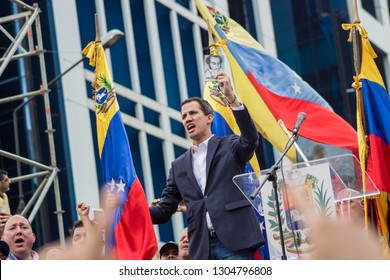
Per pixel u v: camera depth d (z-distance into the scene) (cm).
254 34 4597
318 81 4994
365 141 1608
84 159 3534
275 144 1853
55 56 3556
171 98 3931
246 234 1350
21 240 1480
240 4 4566
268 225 1356
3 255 1445
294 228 1348
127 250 1573
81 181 3491
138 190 1619
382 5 5066
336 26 4994
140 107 3778
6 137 3547
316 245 1156
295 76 1883
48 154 3512
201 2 1908
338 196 1349
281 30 5094
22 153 3522
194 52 4041
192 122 1402
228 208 1360
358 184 1363
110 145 1664
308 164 1356
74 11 3647
